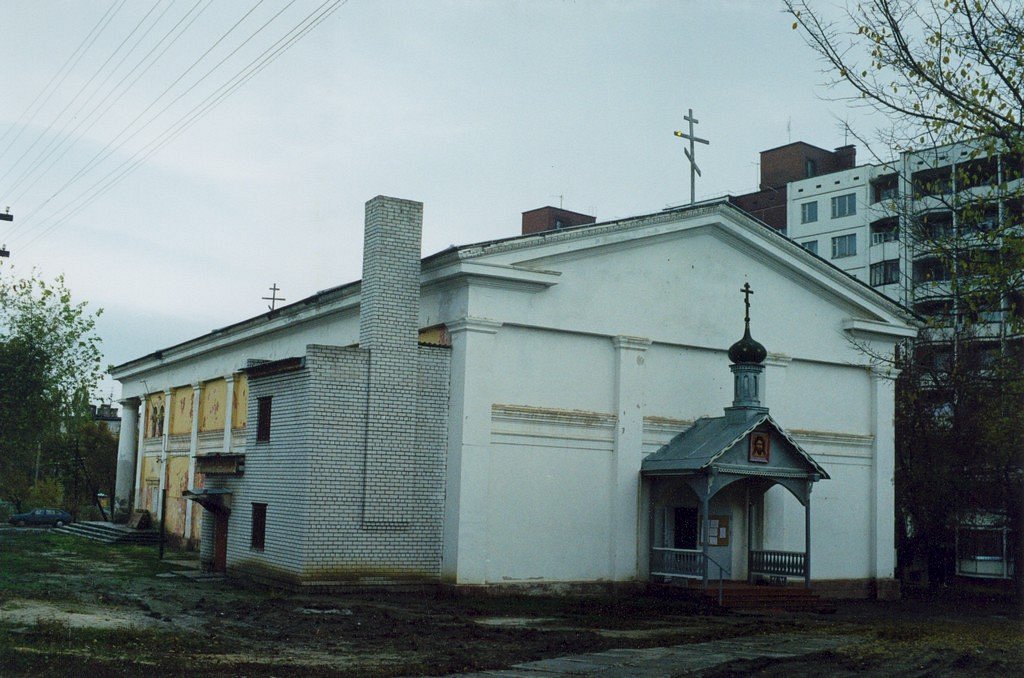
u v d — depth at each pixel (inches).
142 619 686.5
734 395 1078.4
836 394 1214.9
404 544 951.0
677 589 993.5
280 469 973.8
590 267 1040.2
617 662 572.4
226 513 1105.4
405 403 963.3
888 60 664.4
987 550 1765.5
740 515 1084.5
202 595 871.7
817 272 1184.8
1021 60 649.6
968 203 686.5
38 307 1818.4
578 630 727.1
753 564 1068.5
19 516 2234.3
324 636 650.8
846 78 670.5
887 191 2393.0
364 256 992.2
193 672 494.9
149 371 1921.8
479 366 967.6
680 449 1032.8
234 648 584.7
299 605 808.3
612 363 1053.2
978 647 700.7
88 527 1784.0
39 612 689.0
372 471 942.4
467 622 746.2
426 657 579.5
